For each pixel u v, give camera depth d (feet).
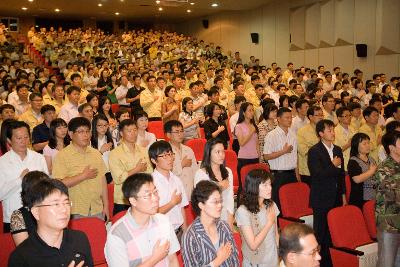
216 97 28.19
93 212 13.99
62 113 23.95
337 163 15.21
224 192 13.03
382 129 23.71
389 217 12.21
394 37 43.09
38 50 67.77
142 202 8.70
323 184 15.33
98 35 74.74
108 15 77.82
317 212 15.34
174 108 27.78
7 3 62.85
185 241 9.45
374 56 45.62
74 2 60.95
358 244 14.25
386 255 12.33
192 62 56.65
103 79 42.68
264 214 11.21
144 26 91.81
